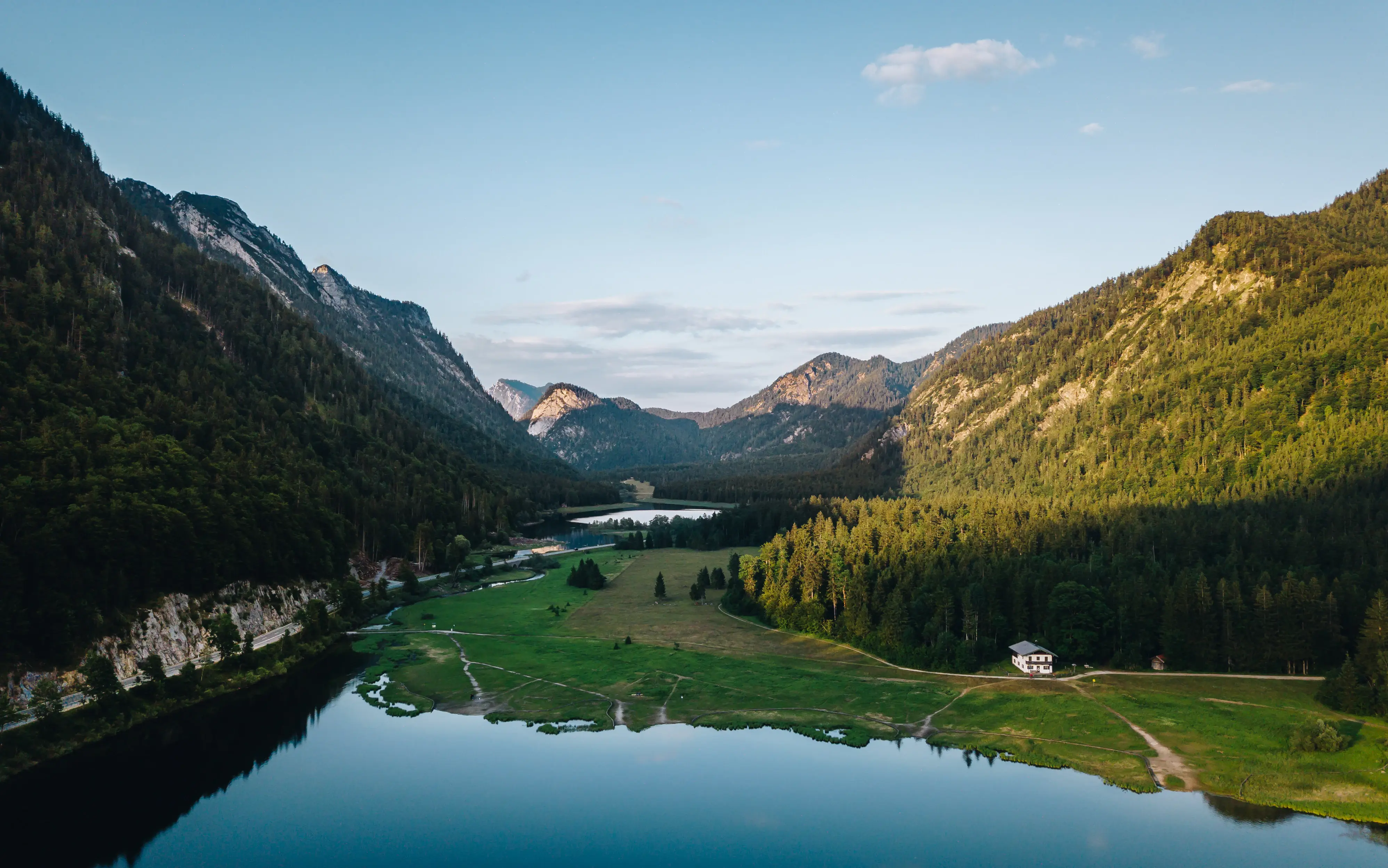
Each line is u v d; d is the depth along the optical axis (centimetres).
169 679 13062
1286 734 11362
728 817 9638
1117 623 14875
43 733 11100
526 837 9200
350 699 14000
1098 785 10250
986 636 15575
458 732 12450
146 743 11775
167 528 14950
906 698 13425
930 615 16138
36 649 12081
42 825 9400
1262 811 9481
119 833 9244
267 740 12044
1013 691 13488
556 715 13112
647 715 13075
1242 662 14175
